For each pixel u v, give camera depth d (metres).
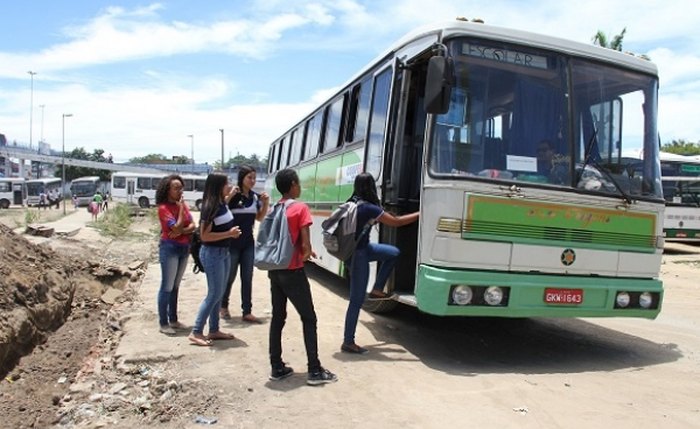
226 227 6.83
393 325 8.34
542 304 6.34
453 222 6.17
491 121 6.45
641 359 7.20
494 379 6.04
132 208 42.75
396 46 7.94
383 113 8.12
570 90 6.73
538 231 6.39
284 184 5.77
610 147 6.87
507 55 6.60
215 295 6.87
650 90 7.17
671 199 23.03
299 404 5.23
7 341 6.84
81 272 11.97
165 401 5.36
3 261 8.41
